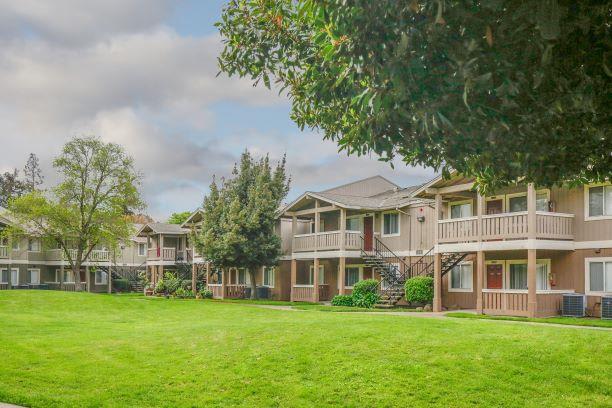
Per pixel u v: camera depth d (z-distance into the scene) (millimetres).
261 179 37469
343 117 7637
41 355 12766
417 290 27750
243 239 36281
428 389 9992
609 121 6141
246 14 8023
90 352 13102
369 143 6125
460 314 22391
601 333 13508
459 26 4992
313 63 7855
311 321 15922
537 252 23953
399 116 5809
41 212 42250
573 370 10742
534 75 4957
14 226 45656
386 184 40938
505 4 4742
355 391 10055
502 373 10609
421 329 13977
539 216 22656
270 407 9633
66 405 9648
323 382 10500
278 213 37469
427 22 5020
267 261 37438
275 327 14711
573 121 6246
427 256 30625
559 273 23891
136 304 30078
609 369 10789
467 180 25781
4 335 15445
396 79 4980
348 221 36469
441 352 11742
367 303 29500
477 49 4973
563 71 5438
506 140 6074
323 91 6688
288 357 11836
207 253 37750
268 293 40625
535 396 9742
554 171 7164
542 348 11906
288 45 8078
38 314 25031
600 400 9586
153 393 10312
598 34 5258
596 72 5500
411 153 7059
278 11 7703
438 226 26469
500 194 26328
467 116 5473
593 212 22906
